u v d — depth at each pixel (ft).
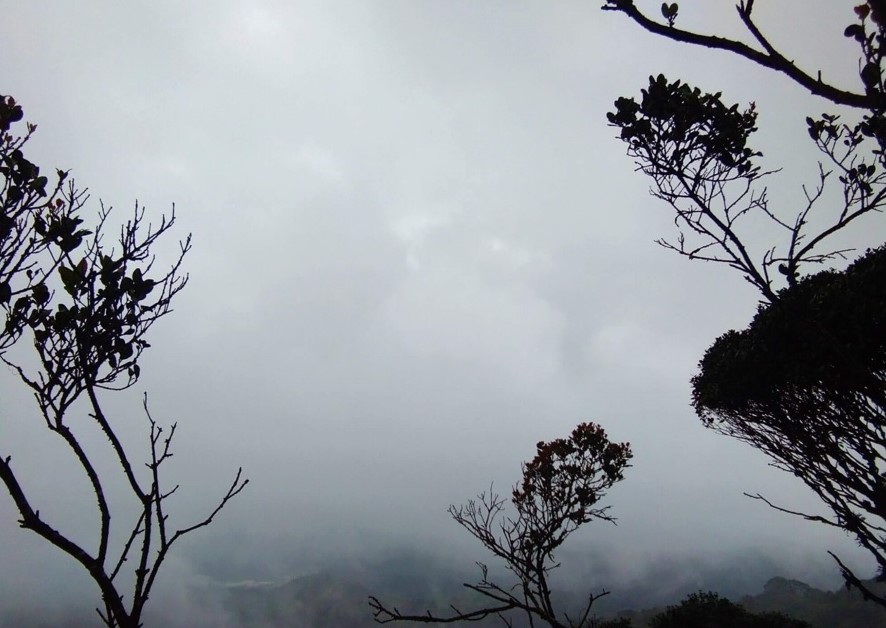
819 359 23.76
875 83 7.24
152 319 9.04
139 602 6.32
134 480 7.05
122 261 8.89
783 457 28.55
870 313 22.52
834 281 26.55
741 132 14.17
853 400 23.44
